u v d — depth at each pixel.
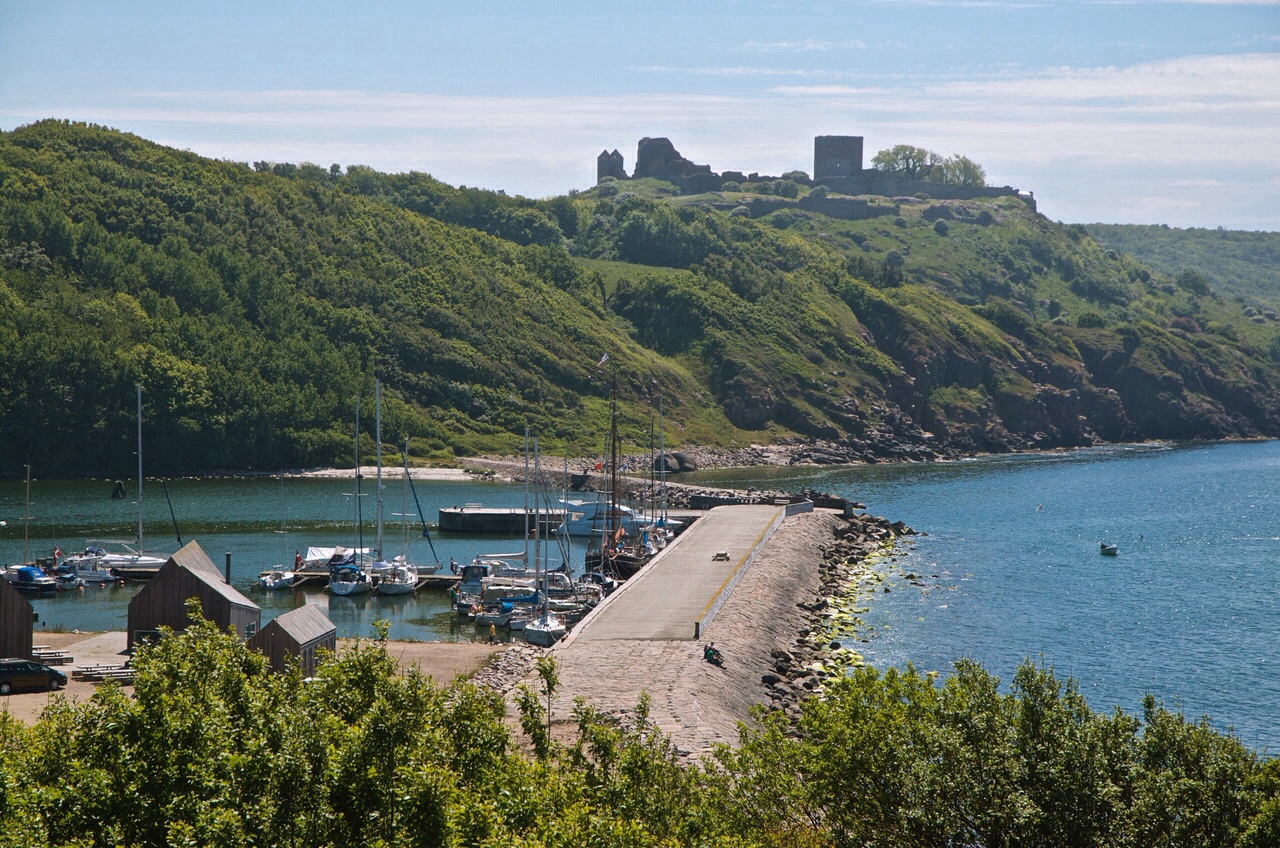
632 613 93.69
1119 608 113.38
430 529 162.38
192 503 180.75
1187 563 140.25
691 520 160.62
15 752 42.19
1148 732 39.59
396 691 44.16
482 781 42.34
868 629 103.50
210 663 47.81
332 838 38.62
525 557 122.94
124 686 70.38
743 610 96.44
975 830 37.19
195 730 40.41
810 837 41.88
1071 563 140.12
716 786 45.09
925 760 39.09
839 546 146.88
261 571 126.00
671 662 78.06
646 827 40.50
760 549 130.00
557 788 41.75
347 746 40.41
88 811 37.28
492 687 73.25
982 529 169.50
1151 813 36.03
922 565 138.25
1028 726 39.00
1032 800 36.53
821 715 46.81
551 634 89.00
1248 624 106.56
